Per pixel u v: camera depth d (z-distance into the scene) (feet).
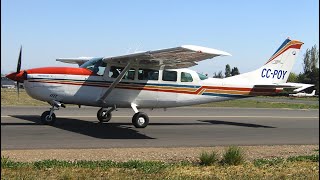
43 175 21.38
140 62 47.42
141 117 48.14
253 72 55.42
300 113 85.71
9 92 156.04
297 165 26.22
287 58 57.67
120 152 30.42
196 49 37.14
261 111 89.86
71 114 64.03
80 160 26.43
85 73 47.06
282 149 34.19
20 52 46.14
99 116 52.24
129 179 21.22
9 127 44.45
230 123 58.23
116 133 42.14
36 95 45.75
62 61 58.70
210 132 46.06
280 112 88.02
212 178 21.97
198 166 25.11
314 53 296.92
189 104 52.13
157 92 49.78
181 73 50.93
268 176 22.89
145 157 28.55
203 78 52.21
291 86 54.49
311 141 40.40
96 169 23.25
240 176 22.68
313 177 22.80
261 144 37.40
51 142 34.58
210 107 99.14
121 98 48.39
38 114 61.93
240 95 54.29
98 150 31.12
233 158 26.12
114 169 23.47
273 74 57.00
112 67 47.93
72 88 46.44
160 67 49.73
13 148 30.94
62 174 21.70
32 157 27.25
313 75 233.14
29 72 45.47
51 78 45.75
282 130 50.70
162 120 59.57
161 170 23.52
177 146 34.55
